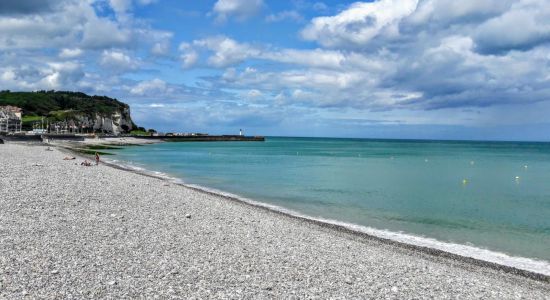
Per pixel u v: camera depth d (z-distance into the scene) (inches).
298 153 4586.6
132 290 458.9
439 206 1280.8
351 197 1425.9
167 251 610.9
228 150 4980.3
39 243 589.9
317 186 1696.6
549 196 1523.1
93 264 526.9
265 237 756.6
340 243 774.5
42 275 476.1
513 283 626.5
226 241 700.0
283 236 781.9
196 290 476.7
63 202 887.1
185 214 888.9
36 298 418.9
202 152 4370.1
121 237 661.9
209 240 696.4
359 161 3376.0
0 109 6530.5
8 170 1342.3
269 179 1916.8
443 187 1760.6
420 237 906.1
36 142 4320.9
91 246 599.5
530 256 780.0
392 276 593.0
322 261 633.6
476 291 562.6
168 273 520.4
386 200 1379.2
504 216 1135.6
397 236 907.4
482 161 3686.0
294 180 1893.5
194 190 1379.2
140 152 4042.8
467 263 722.2
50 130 7263.8
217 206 1043.9
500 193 1599.4
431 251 785.6
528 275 673.0
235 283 509.4
